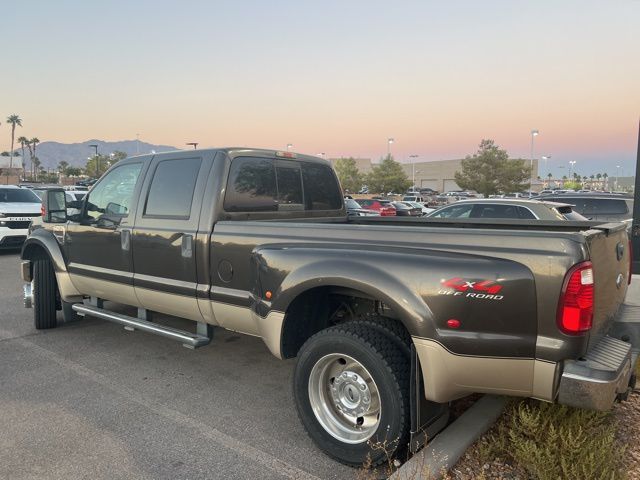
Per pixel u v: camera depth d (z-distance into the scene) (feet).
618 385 8.77
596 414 10.75
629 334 10.49
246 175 15.06
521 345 8.93
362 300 12.62
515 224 15.20
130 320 16.71
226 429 12.53
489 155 179.83
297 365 11.39
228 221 13.73
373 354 10.18
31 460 11.00
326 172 18.45
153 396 14.43
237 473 10.61
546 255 8.75
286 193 16.57
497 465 10.16
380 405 10.22
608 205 36.81
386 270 10.08
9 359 17.37
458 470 9.98
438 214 33.19
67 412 13.35
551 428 9.77
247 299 12.97
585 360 8.84
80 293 19.22
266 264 11.97
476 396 13.41
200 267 14.11
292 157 16.93
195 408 13.69
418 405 9.89
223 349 18.53
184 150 15.26
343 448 10.75
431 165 367.45
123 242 16.39
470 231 9.55
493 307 9.05
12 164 316.19
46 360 17.29
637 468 9.97
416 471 9.48
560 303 8.60
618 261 11.00
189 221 14.44
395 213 80.53
